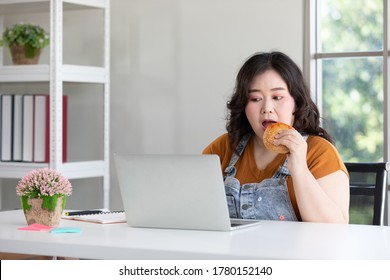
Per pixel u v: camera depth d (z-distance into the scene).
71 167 3.84
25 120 3.94
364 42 3.76
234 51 3.91
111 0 4.23
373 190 2.56
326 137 2.39
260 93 2.28
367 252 1.62
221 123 3.95
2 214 2.49
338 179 2.21
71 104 4.36
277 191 2.26
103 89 4.06
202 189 1.98
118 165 2.10
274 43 3.82
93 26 4.27
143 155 2.05
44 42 3.95
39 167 3.85
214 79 3.96
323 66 3.86
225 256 1.61
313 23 3.80
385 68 3.66
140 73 4.18
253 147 2.40
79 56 4.31
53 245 1.83
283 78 2.28
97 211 2.49
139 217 2.10
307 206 2.13
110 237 1.90
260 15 3.85
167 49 4.09
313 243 1.75
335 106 3.84
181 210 2.03
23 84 4.48
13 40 3.90
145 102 4.17
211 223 1.99
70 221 2.29
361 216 2.57
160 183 2.04
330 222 2.14
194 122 4.03
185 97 4.05
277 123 2.15
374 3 3.73
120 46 4.22
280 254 1.60
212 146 2.55
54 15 3.73
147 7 4.14
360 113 3.78
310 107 2.35
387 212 3.63
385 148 3.67
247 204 2.29
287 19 3.78
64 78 3.77
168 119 4.10
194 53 4.02
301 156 2.11
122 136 4.24
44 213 2.15
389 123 3.65
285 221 2.19
